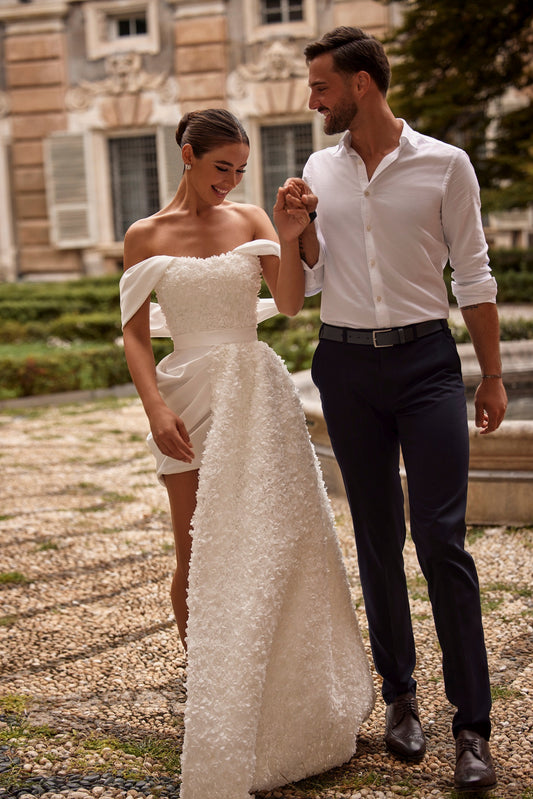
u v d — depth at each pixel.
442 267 2.91
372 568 2.97
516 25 14.62
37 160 26.05
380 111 2.79
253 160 24.41
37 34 25.39
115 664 3.70
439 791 2.67
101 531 5.70
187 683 2.66
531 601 4.14
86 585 4.70
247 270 2.99
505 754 2.86
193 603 2.73
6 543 5.48
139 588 4.62
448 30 14.70
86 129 25.39
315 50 2.80
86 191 25.58
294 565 2.78
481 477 5.27
